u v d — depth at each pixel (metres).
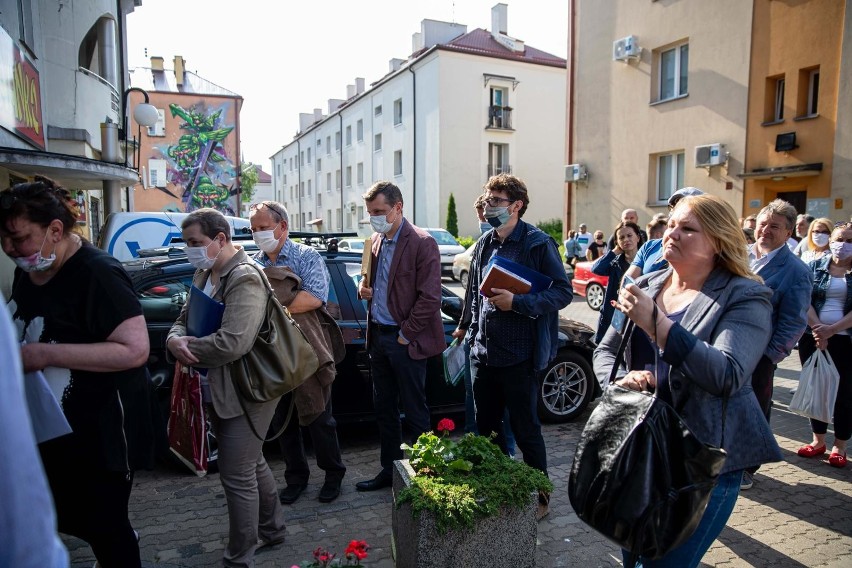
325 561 2.11
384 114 32.59
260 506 3.02
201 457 2.70
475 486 2.47
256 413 2.61
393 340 3.60
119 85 14.62
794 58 12.08
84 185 10.12
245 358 2.54
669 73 15.20
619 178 16.45
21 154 6.65
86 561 2.94
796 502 3.65
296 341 2.67
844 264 4.17
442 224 27.42
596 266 4.80
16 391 0.90
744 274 1.89
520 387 3.16
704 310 1.87
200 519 3.41
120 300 2.04
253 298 2.53
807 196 12.02
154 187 31.81
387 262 3.65
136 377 2.19
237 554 2.67
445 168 27.31
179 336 2.69
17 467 0.88
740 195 13.34
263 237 3.37
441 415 4.75
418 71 28.67
